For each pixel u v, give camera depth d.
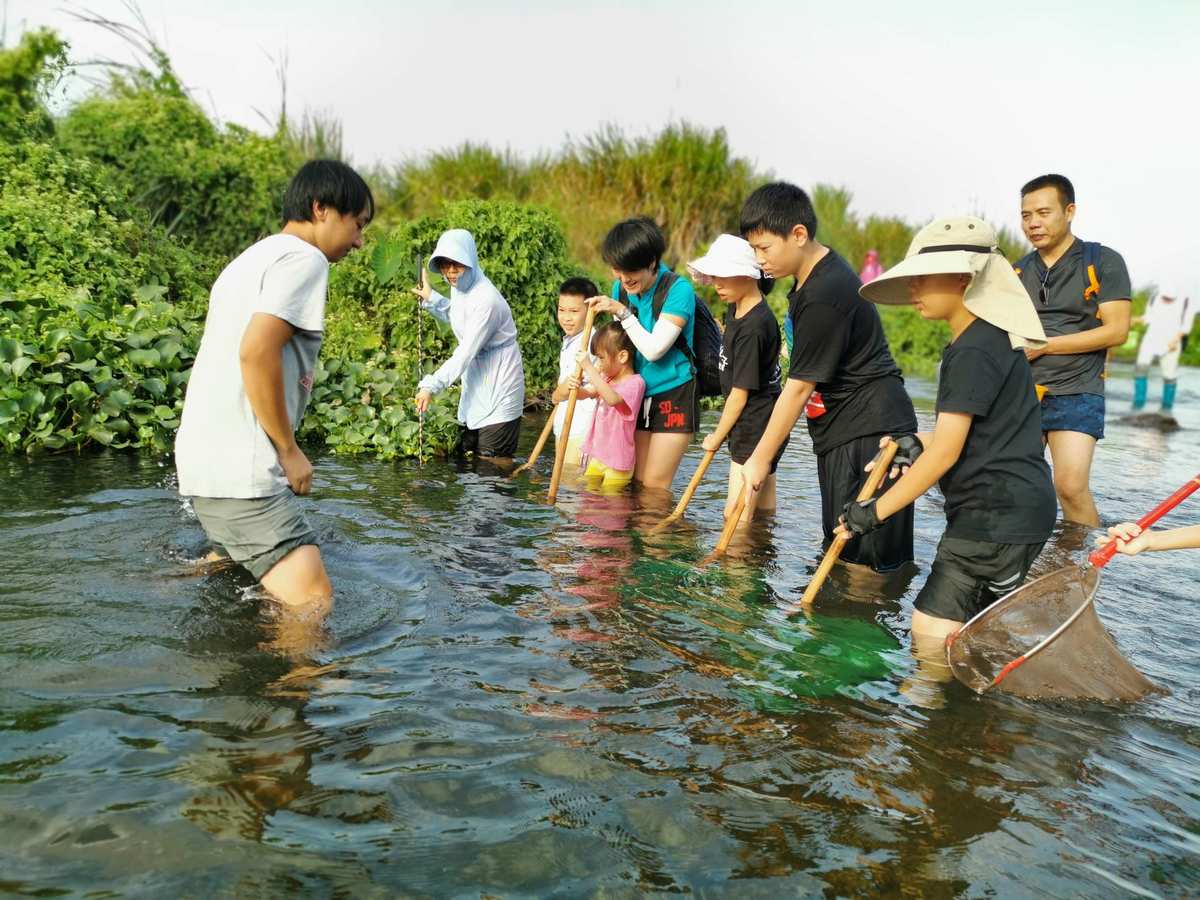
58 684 2.54
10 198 6.95
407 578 3.64
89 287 6.72
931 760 2.48
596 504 5.25
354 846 1.95
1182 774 2.48
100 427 5.62
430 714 2.54
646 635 3.25
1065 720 2.77
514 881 1.88
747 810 2.19
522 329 9.13
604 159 15.39
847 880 1.95
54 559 3.49
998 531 3.19
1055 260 5.23
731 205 15.47
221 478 3.09
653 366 5.68
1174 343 11.51
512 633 3.18
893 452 3.62
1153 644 3.46
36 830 1.91
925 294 3.19
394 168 14.78
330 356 7.57
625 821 2.11
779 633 3.35
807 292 4.00
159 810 2.01
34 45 8.39
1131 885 1.98
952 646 3.04
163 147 9.78
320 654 2.87
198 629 2.96
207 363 3.13
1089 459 5.15
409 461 6.28
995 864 2.03
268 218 10.08
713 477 6.34
